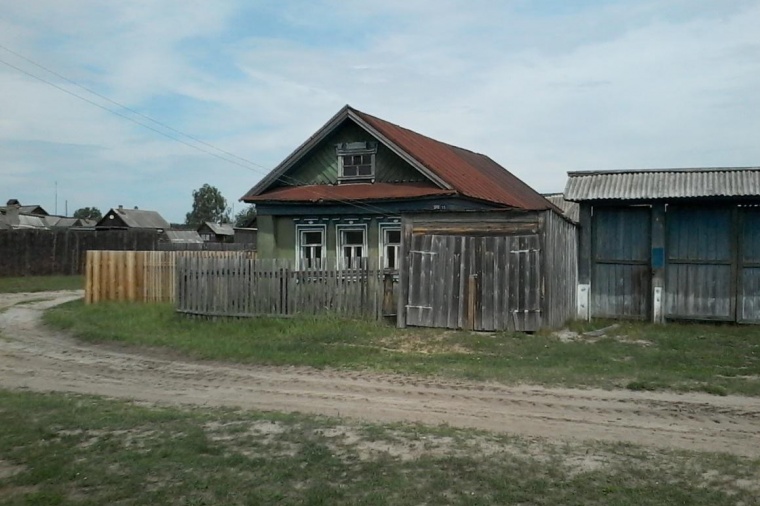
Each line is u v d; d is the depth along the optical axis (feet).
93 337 53.01
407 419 29.09
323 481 20.88
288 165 74.28
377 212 68.54
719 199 56.65
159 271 81.25
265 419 28.25
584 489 20.15
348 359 42.32
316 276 55.83
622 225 60.90
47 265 138.21
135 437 25.67
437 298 52.26
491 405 31.48
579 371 37.78
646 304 60.03
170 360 44.86
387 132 70.38
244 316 56.80
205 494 20.06
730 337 49.47
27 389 36.83
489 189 77.66
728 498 19.48
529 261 50.19
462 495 19.72
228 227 251.39
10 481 21.35
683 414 29.76
